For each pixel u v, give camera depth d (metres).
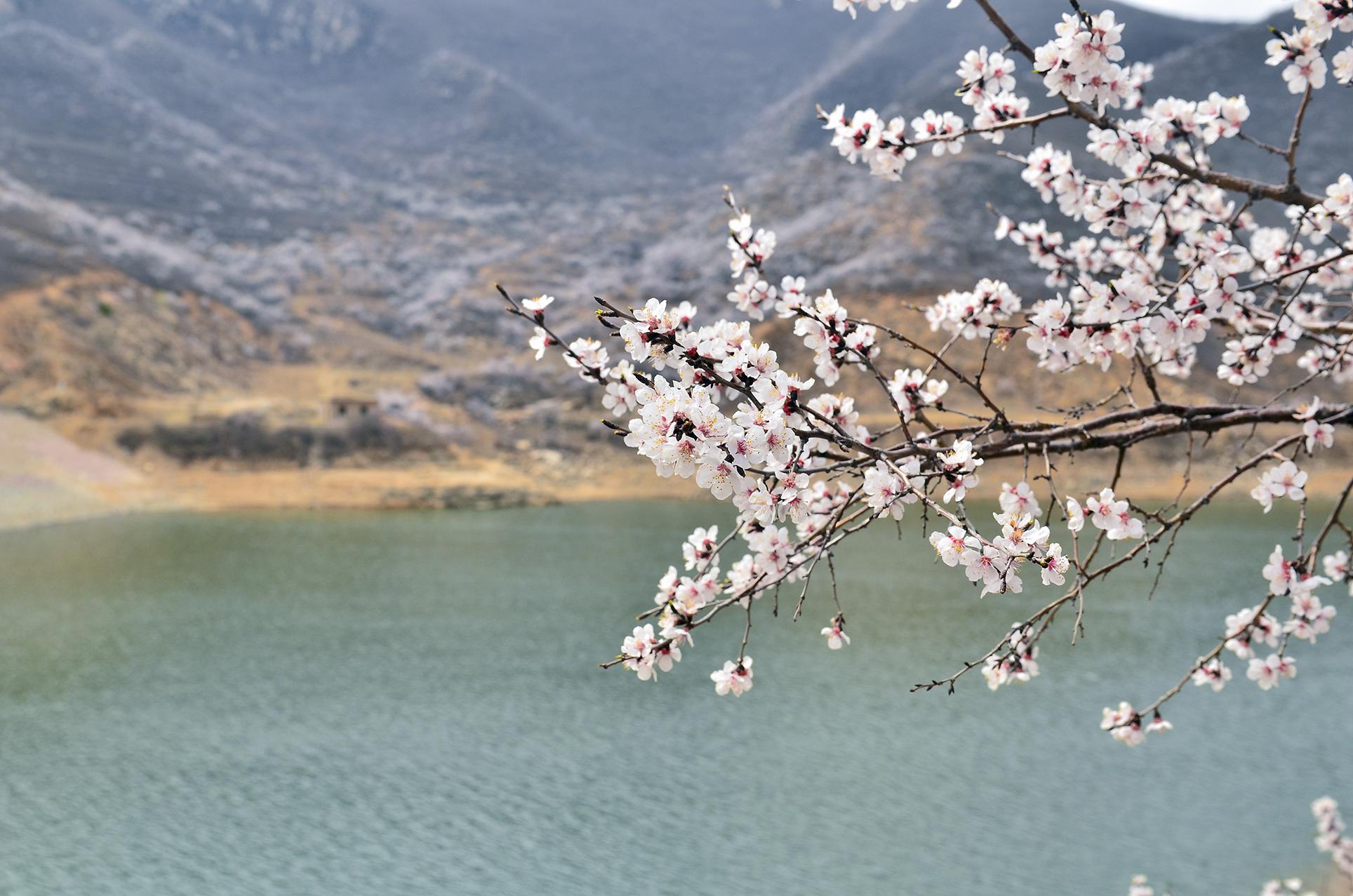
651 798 27.48
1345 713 33.78
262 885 22.28
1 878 22.47
